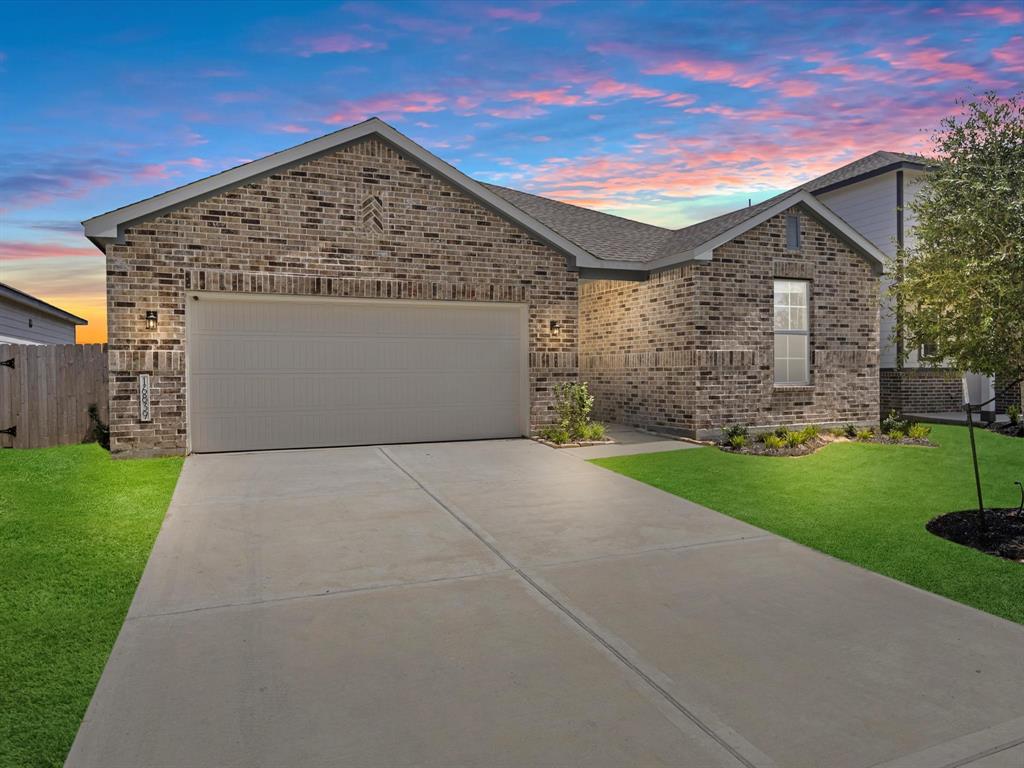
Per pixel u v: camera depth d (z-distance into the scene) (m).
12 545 6.17
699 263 13.20
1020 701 3.62
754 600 5.04
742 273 13.56
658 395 14.24
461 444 12.41
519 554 6.12
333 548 6.26
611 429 14.89
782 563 5.89
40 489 8.39
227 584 5.30
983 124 6.95
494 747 3.18
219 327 11.23
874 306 14.65
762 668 3.98
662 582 5.42
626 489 8.87
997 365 6.74
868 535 6.75
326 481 9.18
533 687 3.75
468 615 4.75
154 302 10.69
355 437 12.09
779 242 13.93
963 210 6.77
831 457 11.52
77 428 12.09
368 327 12.10
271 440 11.59
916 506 7.96
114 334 10.55
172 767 3.01
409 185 12.06
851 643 4.32
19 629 4.46
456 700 3.60
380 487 8.86
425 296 12.20
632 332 15.13
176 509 7.60
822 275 14.40
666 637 4.40
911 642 4.33
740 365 13.56
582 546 6.38
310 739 3.23
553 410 13.27
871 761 3.09
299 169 11.38
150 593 5.10
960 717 3.46
